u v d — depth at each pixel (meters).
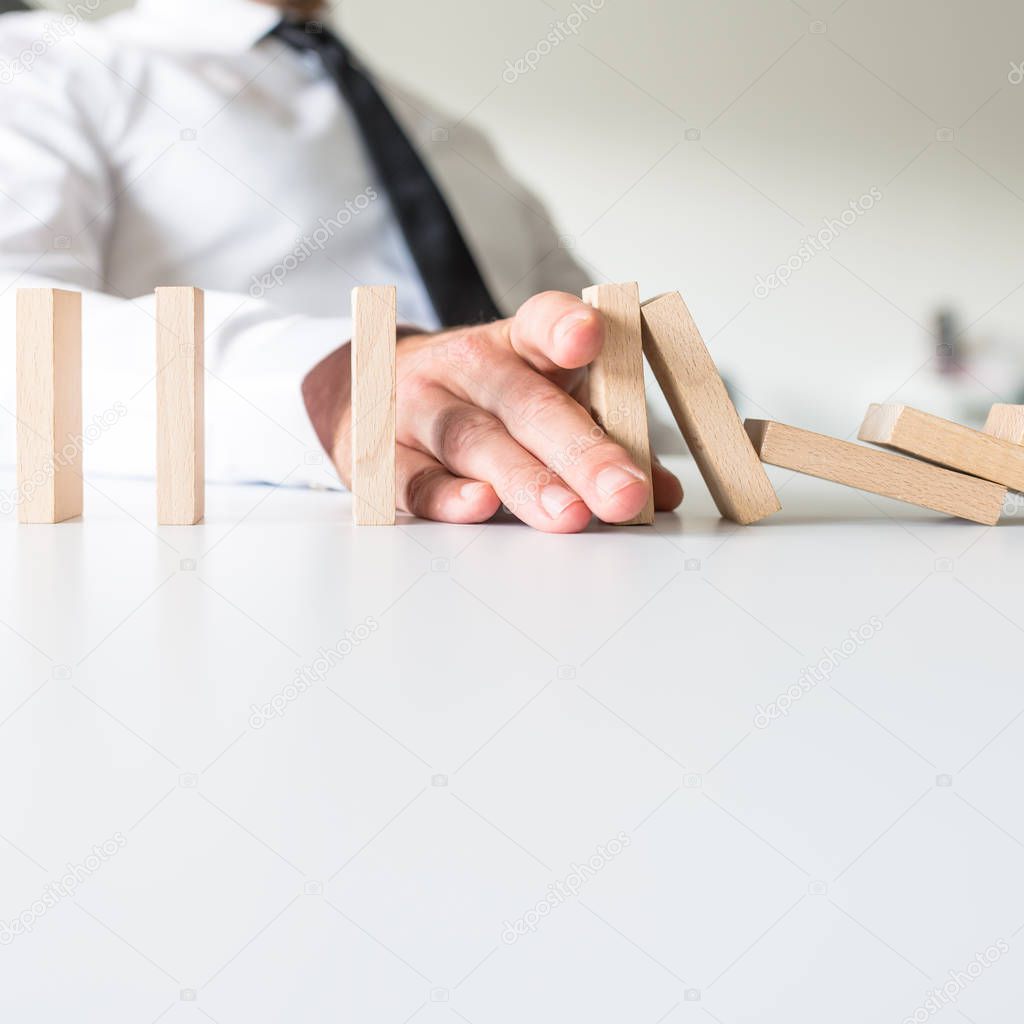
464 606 0.44
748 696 0.31
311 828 0.22
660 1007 0.18
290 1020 0.17
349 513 0.79
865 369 1.95
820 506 0.91
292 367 0.91
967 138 1.90
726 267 1.89
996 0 1.87
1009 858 0.22
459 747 0.27
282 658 0.35
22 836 0.21
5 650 0.35
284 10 1.58
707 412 0.74
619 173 1.83
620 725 0.28
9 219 1.30
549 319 0.68
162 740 0.26
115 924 0.19
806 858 0.21
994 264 1.95
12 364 0.90
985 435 0.76
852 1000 0.18
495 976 0.18
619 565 0.55
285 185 1.61
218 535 0.66
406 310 1.74
